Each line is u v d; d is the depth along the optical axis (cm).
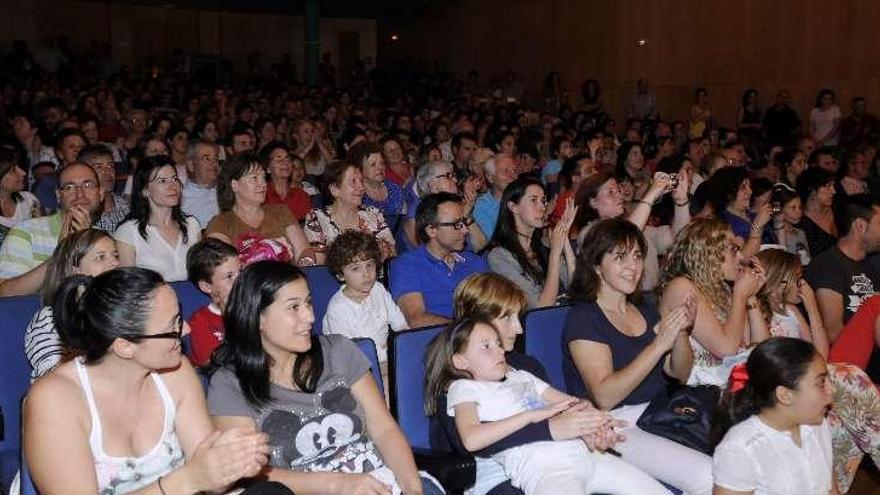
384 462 281
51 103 1020
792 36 1254
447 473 274
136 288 217
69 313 221
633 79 1502
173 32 2086
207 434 242
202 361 324
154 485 214
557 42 1664
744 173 552
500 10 1822
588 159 647
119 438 227
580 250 345
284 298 260
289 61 2028
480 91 1817
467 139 841
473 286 304
